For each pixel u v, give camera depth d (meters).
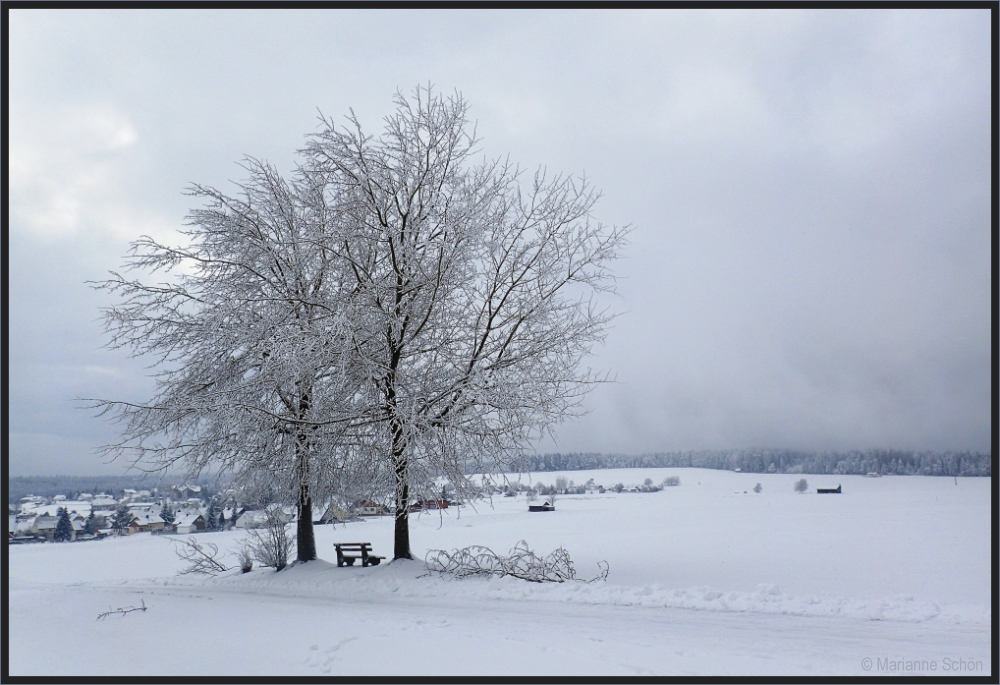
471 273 14.77
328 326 13.41
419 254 14.84
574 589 11.37
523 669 6.51
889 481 121.06
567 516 42.56
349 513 15.95
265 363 13.91
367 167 14.44
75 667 7.28
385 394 14.11
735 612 9.47
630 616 9.37
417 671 6.56
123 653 7.79
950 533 22.44
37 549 31.77
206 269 15.77
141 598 11.65
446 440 14.00
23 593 13.70
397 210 14.94
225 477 15.89
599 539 24.64
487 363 14.54
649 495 86.31
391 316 14.11
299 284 15.25
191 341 15.76
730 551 18.62
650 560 16.72
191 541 19.95
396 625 8.80
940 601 10.01
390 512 15.10
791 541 21.02
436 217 14.80
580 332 14.45
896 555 16.72
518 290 14.86
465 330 14.82
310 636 8.15
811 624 8.62
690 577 13.51
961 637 7.85
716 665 6.62
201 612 10.19
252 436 14.78
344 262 15.08
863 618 8.90
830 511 38.78
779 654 7.06
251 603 11.17
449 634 8.06
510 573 12.78
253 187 15.94
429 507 14.77
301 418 14.46
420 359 14.90
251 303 15.10
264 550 17.14
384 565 14.63
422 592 12.15
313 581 14.31
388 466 13.73
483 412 14.05
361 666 6.81
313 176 15.16
